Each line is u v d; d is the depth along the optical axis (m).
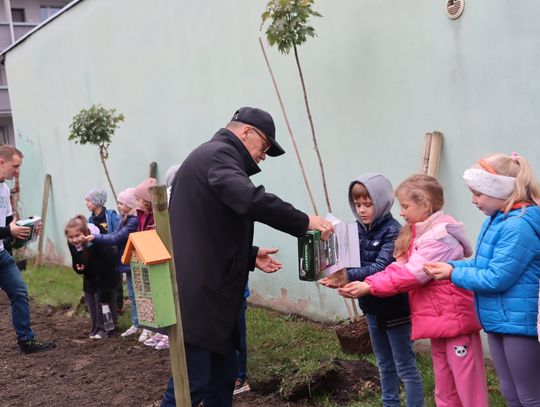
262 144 3.31
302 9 4.90
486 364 4.43
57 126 10.89
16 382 5.12
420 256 3.12
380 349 3.53
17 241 5.90
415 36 4.71
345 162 5.43
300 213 3.05
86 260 6.04
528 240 2.82
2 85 17.58
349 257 3.27
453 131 4.52
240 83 6.51
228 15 6.54
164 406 3.16
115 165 9.09
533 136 4.04
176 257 3.12
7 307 8.07
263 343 5.40
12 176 5.84
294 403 4.10
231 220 3.12
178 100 7.51
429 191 3.18
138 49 8.20
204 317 3.08
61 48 10.39
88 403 4.54
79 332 6.53
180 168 3.21
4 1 18.09
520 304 2.86
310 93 5.70
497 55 4.19
